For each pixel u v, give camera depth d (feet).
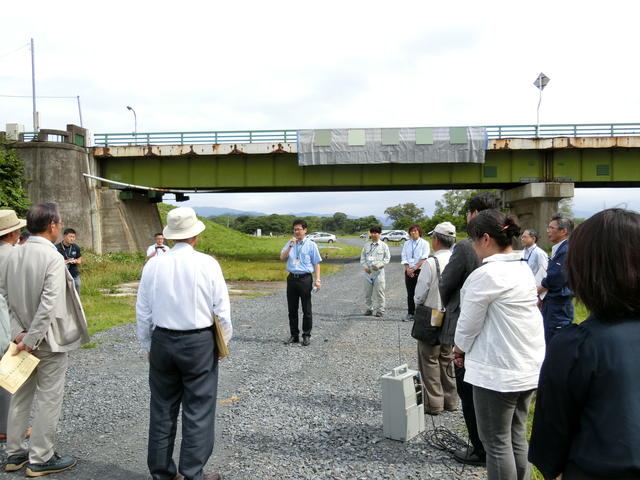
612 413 5.45
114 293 55.88
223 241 167.32
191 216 12.75
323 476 13.11
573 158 99.86
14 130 98.89
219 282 12.44
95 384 21.63
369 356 26.50
